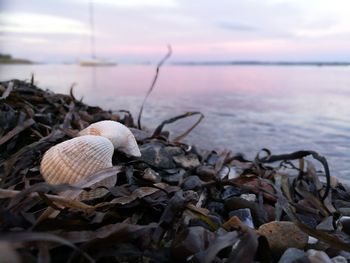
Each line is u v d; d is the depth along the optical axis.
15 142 0.15
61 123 0.19
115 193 0.11
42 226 0.08
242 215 0.12
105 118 0.22
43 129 0.17
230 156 0.21
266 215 0.12
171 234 0.10
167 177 0.15
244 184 0.15
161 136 0.20
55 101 0.22
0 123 0.15
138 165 0.14
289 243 0.10
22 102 0.19
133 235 0.09
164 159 0.16
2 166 0.13
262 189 0.14
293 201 0.15
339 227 0.13
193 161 0.18
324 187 0.17
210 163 0.20
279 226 0.10
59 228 0.08
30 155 0.13
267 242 0.09
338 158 0.23
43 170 0.12
